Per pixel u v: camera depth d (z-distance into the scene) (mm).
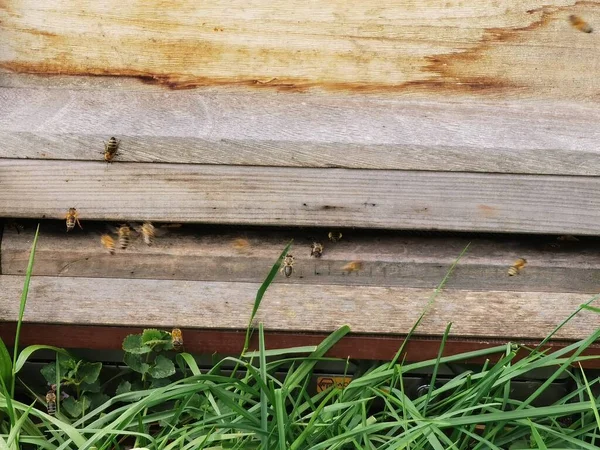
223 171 439
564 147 426
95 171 438
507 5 426
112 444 477
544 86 448
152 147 428
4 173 436
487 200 446
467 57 439
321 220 453
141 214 452
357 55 438
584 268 475
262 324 470
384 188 444
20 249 469
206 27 431
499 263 474
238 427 413
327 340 479
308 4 425
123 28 432
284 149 429
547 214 450
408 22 430
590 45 437
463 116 445
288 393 451
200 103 445
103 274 475
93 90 448
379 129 433
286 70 443
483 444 450
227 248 474
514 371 448
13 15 430
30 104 438
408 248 478
